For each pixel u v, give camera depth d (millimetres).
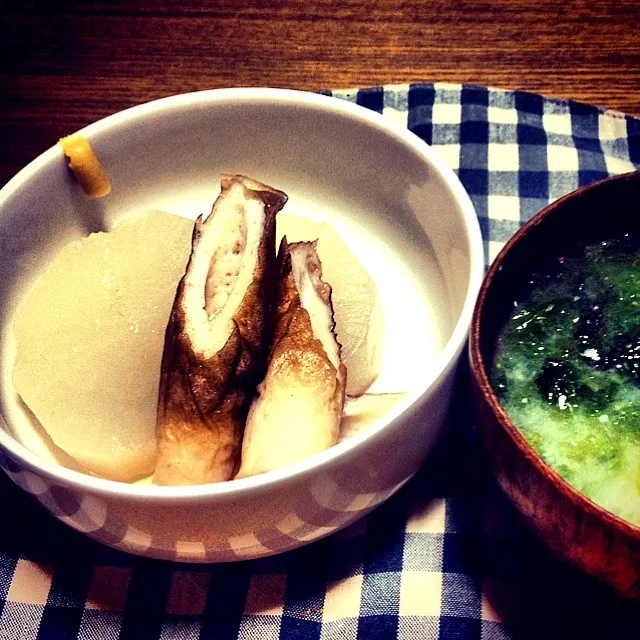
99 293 335
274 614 306
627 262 294
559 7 440
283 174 382
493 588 302
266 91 365
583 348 282
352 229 377
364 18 447
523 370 281
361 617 302
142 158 374
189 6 460
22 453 284
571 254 298
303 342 315
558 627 293
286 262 336
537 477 253
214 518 277
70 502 285
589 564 260
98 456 316
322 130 366
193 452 308
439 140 403
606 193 290
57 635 307
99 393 323
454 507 319
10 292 355
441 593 303
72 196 367
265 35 446
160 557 302
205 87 432
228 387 312
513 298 291
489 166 395
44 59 449
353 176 373
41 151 417
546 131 400
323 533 300
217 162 381
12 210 351
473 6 445
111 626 308
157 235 348
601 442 267
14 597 314
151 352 329
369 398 326
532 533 282
